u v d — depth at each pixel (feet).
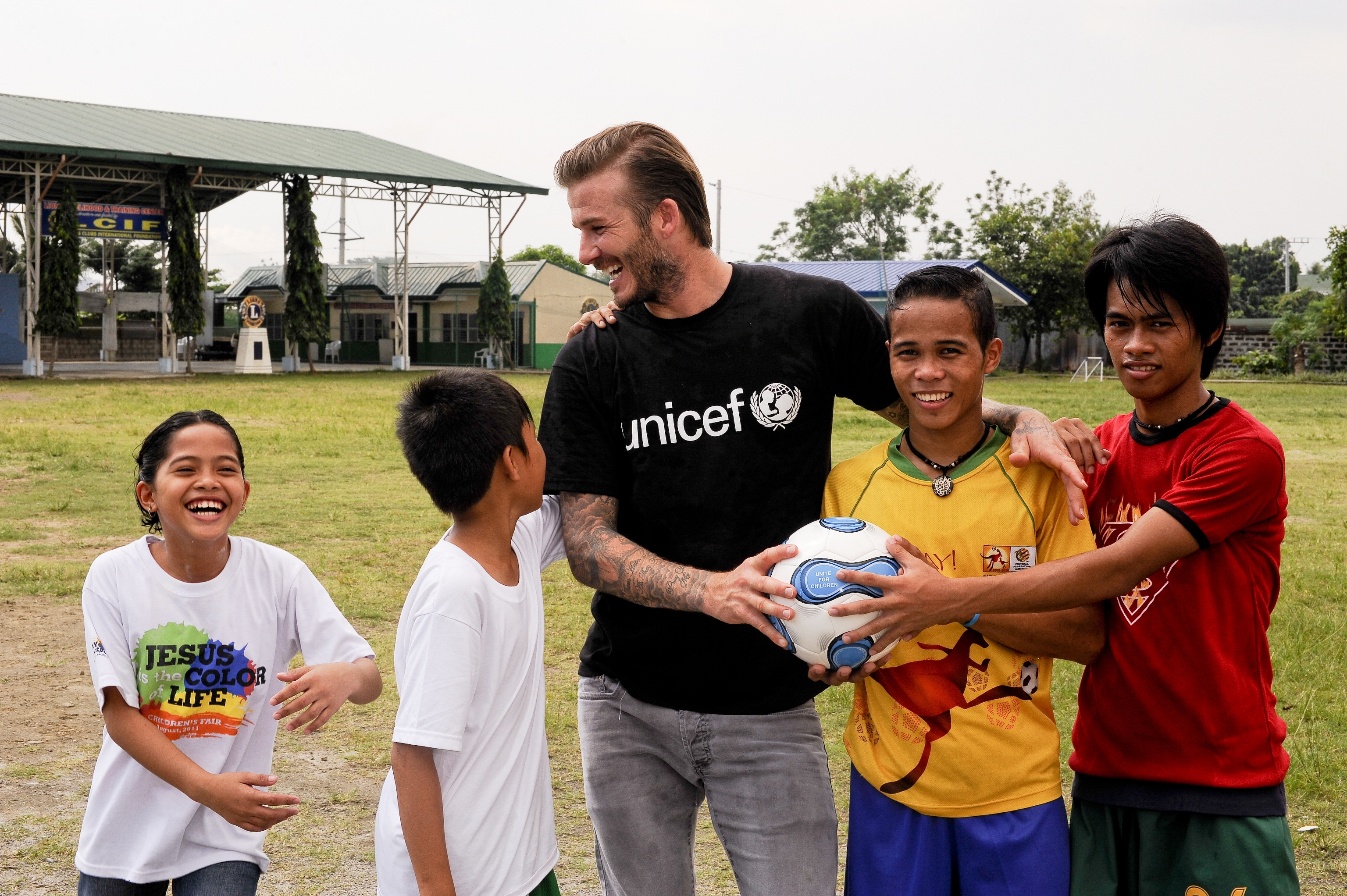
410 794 6.31
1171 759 7.21
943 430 7.48
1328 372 112.06
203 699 7.75
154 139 112.16
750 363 7.67
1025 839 7.06
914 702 7.27
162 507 7.48
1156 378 7.26
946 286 7.11
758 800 7.59
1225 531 6.90
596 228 7.51
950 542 7.36
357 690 7.52
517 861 6.79
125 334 148.25
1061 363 133.08
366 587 22.88
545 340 144.36
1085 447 7.49
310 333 120.06
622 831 8.00
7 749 14.19
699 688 7.62
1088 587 6.73
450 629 6.40
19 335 124.88
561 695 16.76
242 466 7.82
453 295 146.10
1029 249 126.21
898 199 191.83
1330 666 17.49
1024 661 7.27
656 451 7.74
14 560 25.46
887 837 7.45
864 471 7.82
